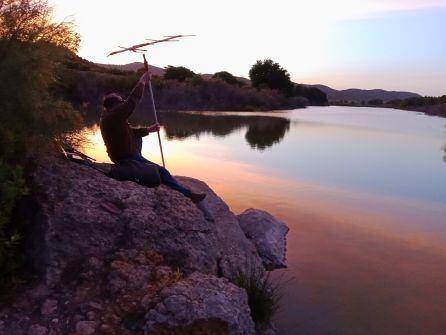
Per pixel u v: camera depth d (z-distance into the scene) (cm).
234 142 2116
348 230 886
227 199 1066
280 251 758
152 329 432
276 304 589
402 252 785
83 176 599
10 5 548
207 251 591
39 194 541
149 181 563
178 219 597
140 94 558
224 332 440
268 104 6203
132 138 570
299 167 1518
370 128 3209
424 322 567
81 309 455
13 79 512
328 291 635
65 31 588
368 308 594
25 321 437
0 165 476
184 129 2648
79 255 511
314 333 532
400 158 1792
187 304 444
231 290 480
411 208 1058
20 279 486
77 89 3509
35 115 531
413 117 5084
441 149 2111
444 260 758
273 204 1042
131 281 488
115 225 548
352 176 1399
